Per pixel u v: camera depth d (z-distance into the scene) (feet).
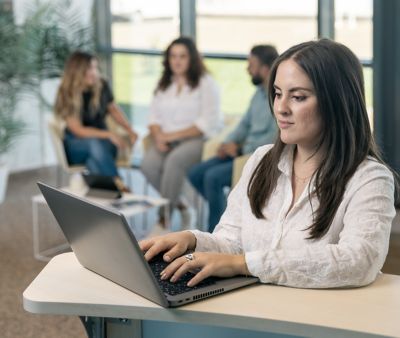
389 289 6.91
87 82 20.90
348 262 6.81
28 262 17.33
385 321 6.21
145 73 26.22
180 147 19.75
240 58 23.82
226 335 7.55
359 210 7.03
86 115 21.06
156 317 6.58
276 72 7.33
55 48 24.99
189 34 24.77
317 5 22.00
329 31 21.99
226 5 23.98
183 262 7.02
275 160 7.71
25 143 26.55
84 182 17.98
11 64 24.32
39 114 26.66
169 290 6.75
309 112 7.11
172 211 19.77
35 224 17.79
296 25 22.68
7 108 24.35
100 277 7.32
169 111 20.21
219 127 20.12
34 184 24.80
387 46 20.58
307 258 6.89
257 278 7.07
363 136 7.24
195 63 19.92
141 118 26.71
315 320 6.25
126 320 7.42
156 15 25.61
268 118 17.99
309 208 7.41
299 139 7.23
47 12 25.48
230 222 8.06
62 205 7.10
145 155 20.43
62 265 7.69
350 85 7.12
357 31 21.44
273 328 6.31
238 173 17.60
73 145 20.76
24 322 14.05
